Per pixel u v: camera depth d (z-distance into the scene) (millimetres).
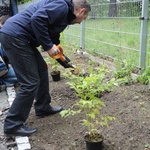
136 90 4461
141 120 3484
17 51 3320
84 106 3117
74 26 8680
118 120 3555
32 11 3398
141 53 5125
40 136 3463
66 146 3172
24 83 3408
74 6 3307
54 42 3695
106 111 3846
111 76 5246
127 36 5781
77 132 3434
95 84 3139
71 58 7344
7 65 5543
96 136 3043
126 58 5781
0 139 3516
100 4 6754
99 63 6500
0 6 11117
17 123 3459
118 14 6035
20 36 3293
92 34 7500
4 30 3324
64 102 4430
